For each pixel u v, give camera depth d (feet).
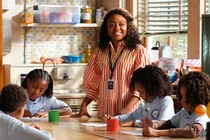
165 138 10.85
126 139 10.79
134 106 13.79
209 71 16.02
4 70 21.03
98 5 22.76
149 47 20.97
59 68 21.49
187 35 18.88
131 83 13.08
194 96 11.19
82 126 12.96
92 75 14.76
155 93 12.69
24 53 22.03
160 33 20.54
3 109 10.90
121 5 21.49
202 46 16.07
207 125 7.70
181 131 10.92
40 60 21.86
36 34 22.21
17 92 10.95
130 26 14.14
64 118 14.67
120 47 14.16
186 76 11.43
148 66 12.82
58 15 21.56
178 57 19.77
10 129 10.46
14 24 21.80
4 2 20.81
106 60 14.30
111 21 14.05
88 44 22.76
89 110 20.07
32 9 21.49
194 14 18.39
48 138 10.61
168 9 20.15
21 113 11.13
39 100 15.39
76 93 20.61
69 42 22.62
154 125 11.98
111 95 14.16
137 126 12.83
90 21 22.18
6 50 21.16
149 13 20.88
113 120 12.18
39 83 14.97
